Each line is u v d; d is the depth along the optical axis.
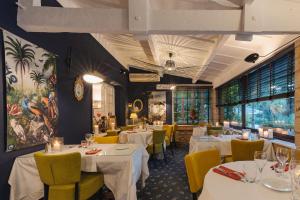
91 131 4.86
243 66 5.29
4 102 2.38
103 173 2.60
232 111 6.84
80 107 4.31
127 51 6.75
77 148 2.91
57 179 2.12
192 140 4.16
